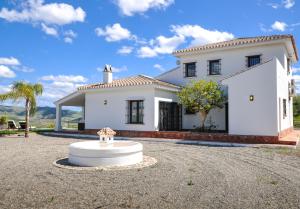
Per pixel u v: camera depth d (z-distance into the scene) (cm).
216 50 1997
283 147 1320
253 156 1104
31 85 2000
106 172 815
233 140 1495
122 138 1809
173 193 611
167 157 1086
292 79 2098
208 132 1788
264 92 1449
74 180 721
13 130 2480
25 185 671
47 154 1161
